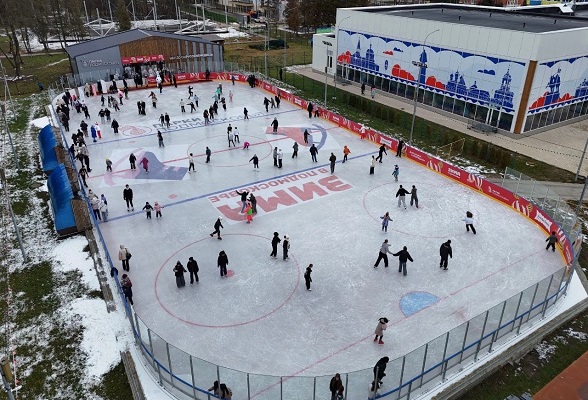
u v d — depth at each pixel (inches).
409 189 1246.9
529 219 1101.7
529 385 671.8
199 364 593.3
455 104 1844.2
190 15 4943.4
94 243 998.4
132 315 692.7
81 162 1310.3
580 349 738.8
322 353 701.9
